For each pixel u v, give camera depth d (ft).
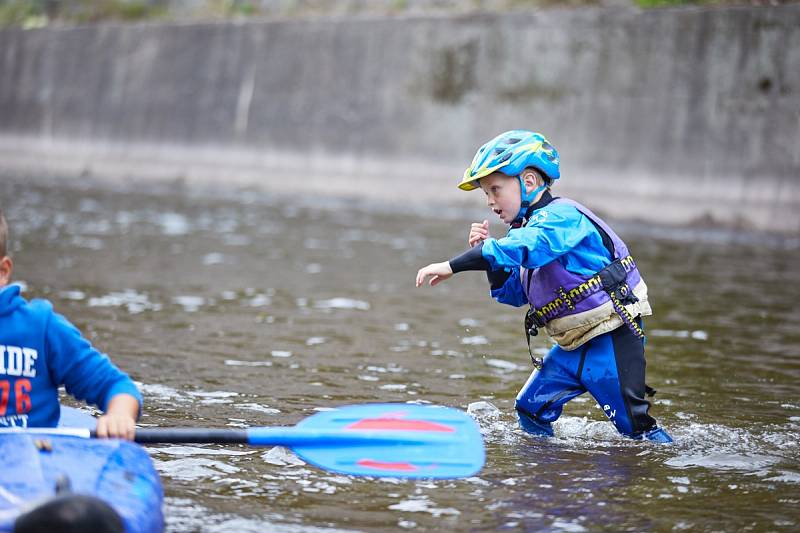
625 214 101.50
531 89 108.68
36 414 24.72
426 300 61.00
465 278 70.28
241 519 25.18
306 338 49.16
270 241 83.76
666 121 100.32
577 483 28.78
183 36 133.49
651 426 33.76
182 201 112.57
